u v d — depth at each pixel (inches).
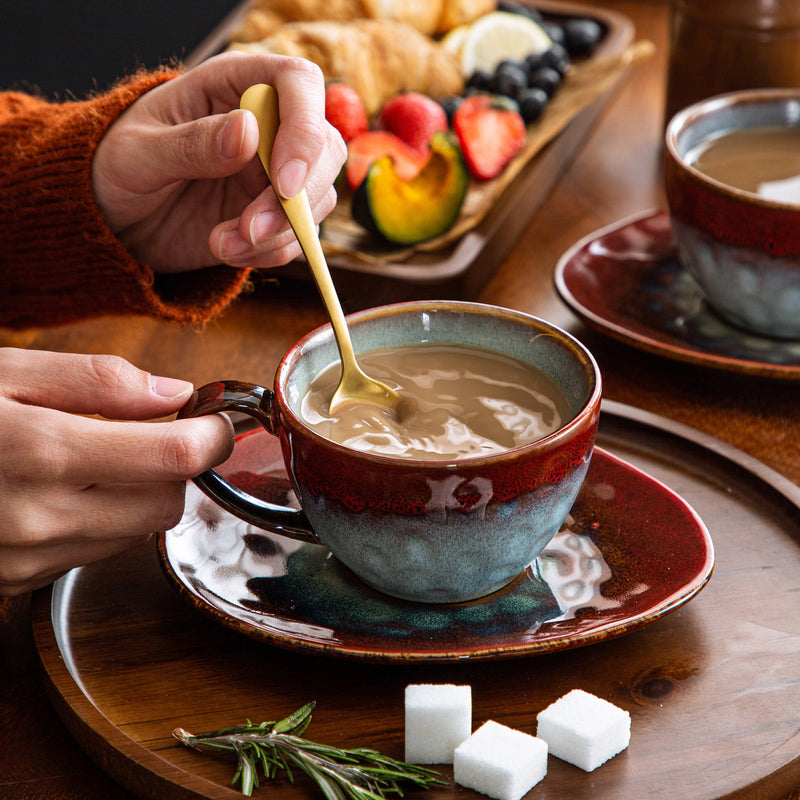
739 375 35.3
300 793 26.8
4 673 29.4
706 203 34.4
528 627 28.4
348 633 28.3
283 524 29.3
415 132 42.8
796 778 27.0
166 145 32.5
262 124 31.0
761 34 40.9
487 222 39.4
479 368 30.1
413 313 30.5
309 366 29.7
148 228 35.1
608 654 28.7
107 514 29.2
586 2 56.9
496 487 27.5
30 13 80.4
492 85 45.4
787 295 34.4
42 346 37.2
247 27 48.6
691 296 36.8
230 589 29.2
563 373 29.5
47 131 34.7
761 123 38.1
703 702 28.0
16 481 28.6
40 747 28.2
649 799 26.6
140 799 27.3
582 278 37.3
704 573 28.9
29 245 35.0
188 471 28.8
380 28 46.9
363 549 28.3
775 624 29.1
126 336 37.5
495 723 27.2
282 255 33.1
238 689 28.3
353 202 38.7
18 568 29.1
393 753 27.5
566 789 26.8
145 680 28.5
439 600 28.8
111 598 29.9
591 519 30.3
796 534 30.7
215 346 37.1
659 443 32.7
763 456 33.3
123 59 74.6
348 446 28.4
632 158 44.5
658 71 51.4
